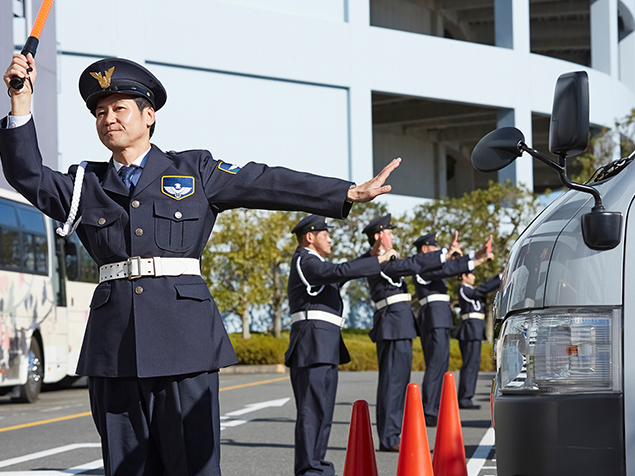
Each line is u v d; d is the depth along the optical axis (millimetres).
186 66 31641
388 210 35344
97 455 9141
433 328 11797
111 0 29938
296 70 33250
